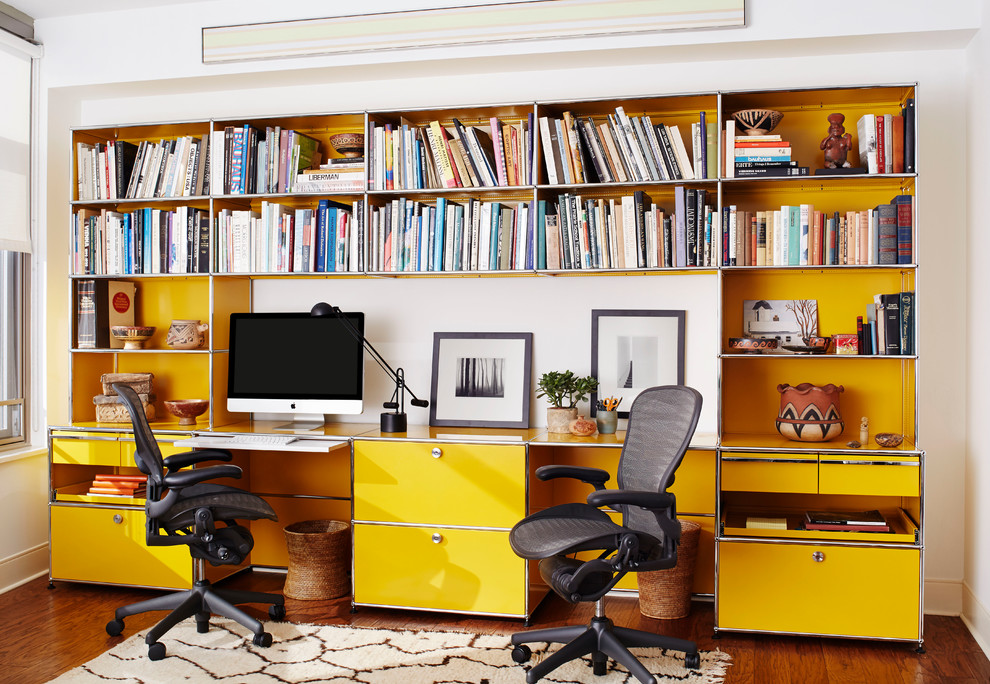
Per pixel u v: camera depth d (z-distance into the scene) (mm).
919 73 3492
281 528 4062
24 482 4000
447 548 3404
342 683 2787
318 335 3865
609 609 3578
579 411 3803
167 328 4254
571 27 3512
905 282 3477
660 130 3488
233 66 3848
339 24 3729
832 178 3289
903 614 3096
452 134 3766
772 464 3193
